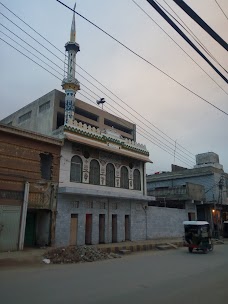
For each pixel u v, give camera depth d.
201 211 36.72
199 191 34.53
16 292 7.64
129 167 26.94
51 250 15.51
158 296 7.47
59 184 20.14
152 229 27.91
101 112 39.78
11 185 17.31
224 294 7.79
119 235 24.22
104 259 15.93
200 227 19.92
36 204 18.47
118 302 6.84
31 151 18.81
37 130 32.78
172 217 30.72
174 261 15.13
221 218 38.22
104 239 22.73
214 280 9.84
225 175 39.03
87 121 37.72
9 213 16.89
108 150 23.86
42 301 6.83
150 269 12.20
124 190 25.64
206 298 7.34
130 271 11.59
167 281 9.53
